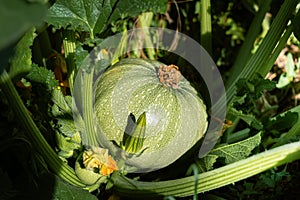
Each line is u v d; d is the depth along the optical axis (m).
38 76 1.31
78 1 1.34
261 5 1.60
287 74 1.74
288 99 1.75
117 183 1.38
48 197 1.26
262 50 1.49
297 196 1.51
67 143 1.34
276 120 1.51
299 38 1.45
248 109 1.47
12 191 1.28
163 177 1.48
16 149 1.33
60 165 1.31
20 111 1.24
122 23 1.66
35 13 0.86
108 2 1.37
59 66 1.46
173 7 1.79
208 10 1.57
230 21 1.85
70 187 1.29
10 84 1.21
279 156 1.31
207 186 1.33
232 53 1.81
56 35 1.54
